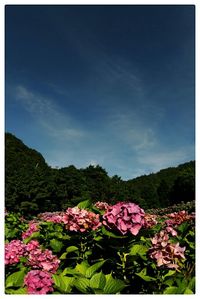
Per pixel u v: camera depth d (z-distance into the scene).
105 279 2.96
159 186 51.84
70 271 3.36
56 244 4.66
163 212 18.23
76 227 4.26
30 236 6.01
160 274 3.46
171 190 46.00
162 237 3.49
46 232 5.82
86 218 4.30
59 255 4.71
